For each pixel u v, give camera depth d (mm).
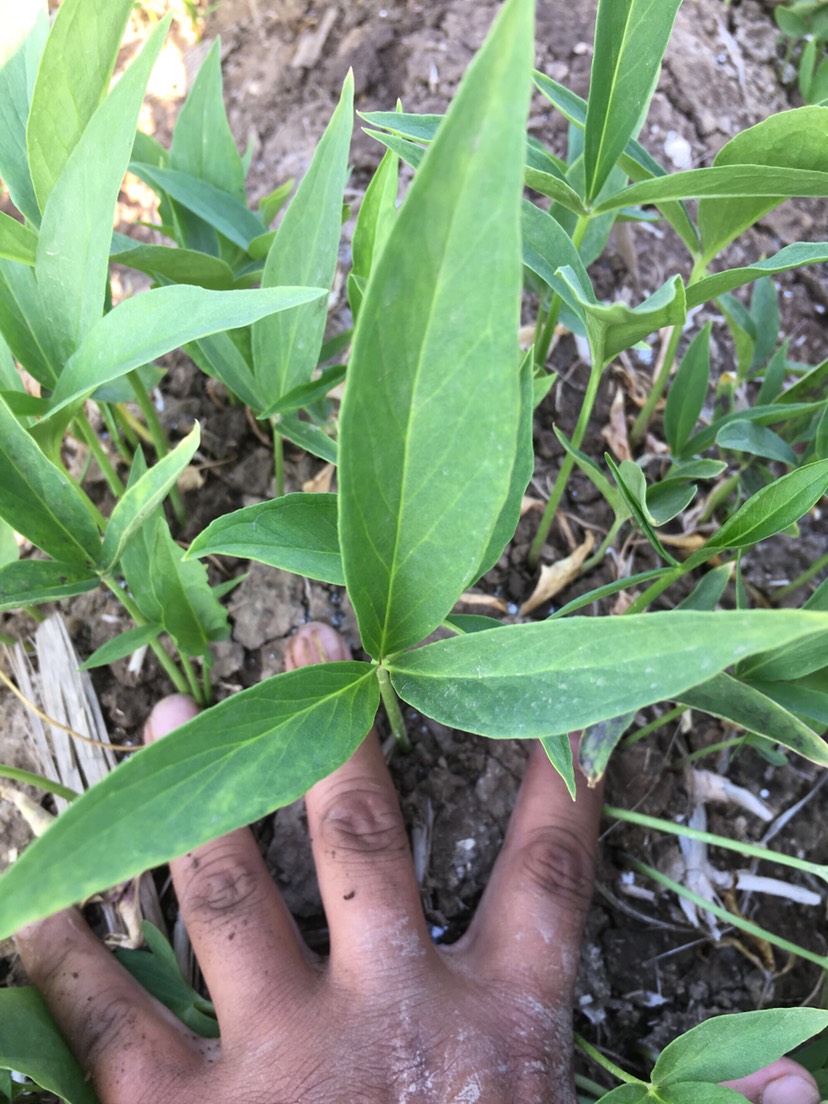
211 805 92
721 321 295
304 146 303
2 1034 178
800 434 233
